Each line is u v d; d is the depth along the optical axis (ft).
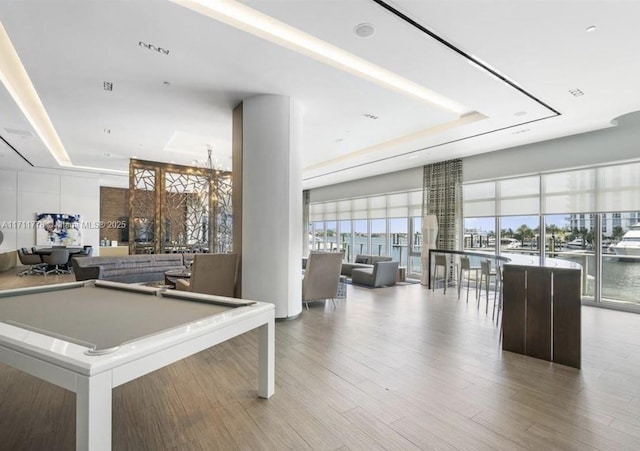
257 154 15.87
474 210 26.37
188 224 32.27
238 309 7.74
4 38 12.74
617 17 9.49
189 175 32.71
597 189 19.80
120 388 8.84
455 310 18.12
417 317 16.56
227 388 8.92
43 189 36.52
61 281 27.07
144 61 12.65
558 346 10.87
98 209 39.37
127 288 10.24
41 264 32.14
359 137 22.63
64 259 31.42
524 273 11.69
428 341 12.92
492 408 8.01
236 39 11.20
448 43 10.95
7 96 15.84
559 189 21.47
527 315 11.55
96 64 12.89
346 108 17.47
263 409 7.86
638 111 16.48
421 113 18.17
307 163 31.53
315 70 13.44
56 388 8.79
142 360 5.19
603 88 13.98
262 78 14.08
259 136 15.83
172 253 30.40
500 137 20.98
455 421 7.44
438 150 24.35
